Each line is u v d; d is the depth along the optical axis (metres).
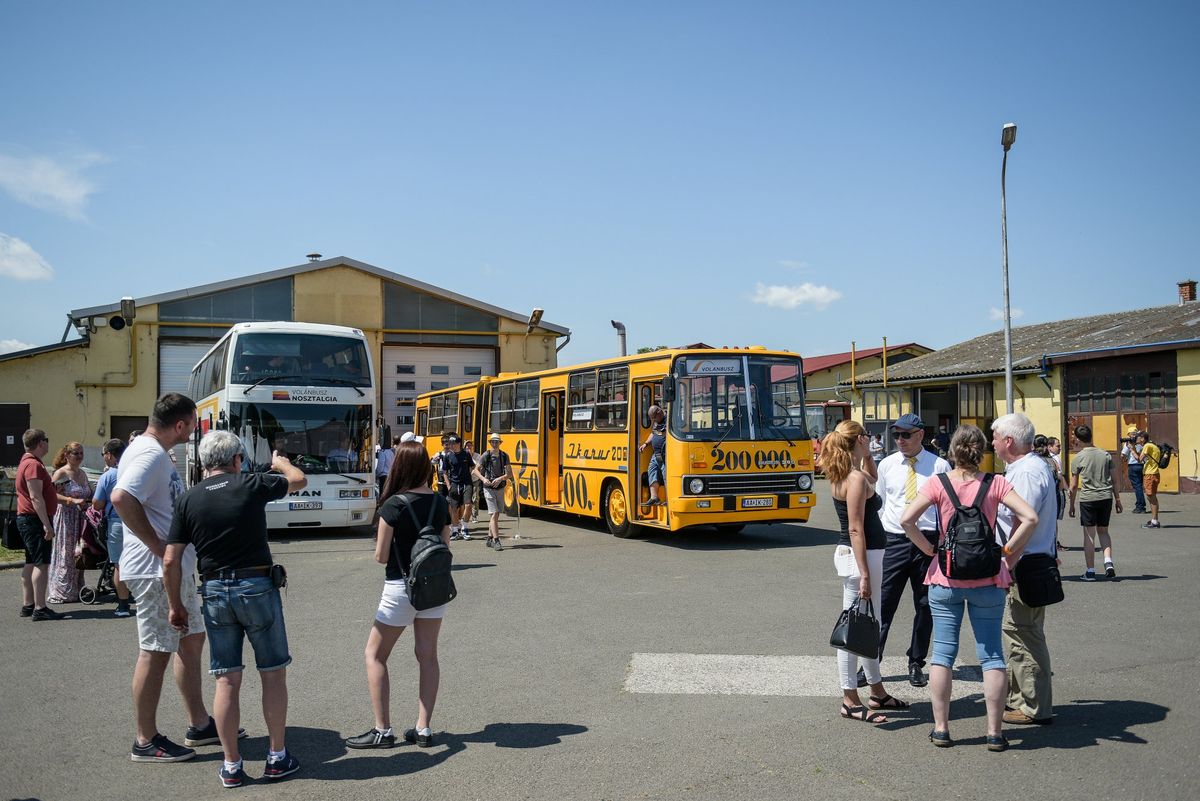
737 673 7.18
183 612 5.23
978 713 6.16
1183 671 7.05
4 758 5.57
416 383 35.47
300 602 10.69
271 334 17.52
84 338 32.28
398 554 5.64
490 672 7.35
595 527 18.88
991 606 5.42
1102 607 9.52
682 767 5.21
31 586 9.95
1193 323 27.23
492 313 36.19
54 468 10.95
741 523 15.38
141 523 5.45
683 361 14.70
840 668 6.05
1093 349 27.52
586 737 5.76
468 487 16.92
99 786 5.11
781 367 15.33
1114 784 4.87
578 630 8.83
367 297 34.62
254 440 17.08
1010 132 24.83
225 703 5.09
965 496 5.48
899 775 5.05
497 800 4.79
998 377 31.56
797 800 4.72
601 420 17.16
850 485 6.03
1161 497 24.00
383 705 5.65
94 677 7.45
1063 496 11.72
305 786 5.05
